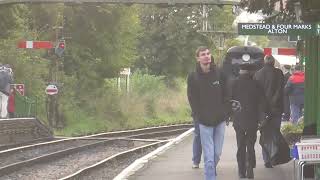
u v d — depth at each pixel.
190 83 19.62
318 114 18.95
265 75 24.62
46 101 70.56
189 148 37.28
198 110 19.56
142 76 103.19
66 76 79.62
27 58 71.44
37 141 53.31
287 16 23.72
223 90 19.84
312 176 18.39
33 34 75.44
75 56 81.94
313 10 20.36
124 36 87.94
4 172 33.56
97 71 85.19
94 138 55.81
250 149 22.42
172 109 99.81
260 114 22.19
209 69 19.56
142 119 86.94
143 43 122.69
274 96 24.38
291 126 35.06
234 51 49.44
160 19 124.38
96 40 84.12
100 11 81.88
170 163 29.88
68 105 74.56
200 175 25.70
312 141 16.22
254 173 24.86
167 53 122.19
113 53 86.56
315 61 20.78
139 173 26.62
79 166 38.62
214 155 19.72
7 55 68.06
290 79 38.38
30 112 60.75
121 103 86.00
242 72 22.05
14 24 66.44
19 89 61.84
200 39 124.94
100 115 80.12
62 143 51.62
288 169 25.91
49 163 39.59
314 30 19.08
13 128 49.44
